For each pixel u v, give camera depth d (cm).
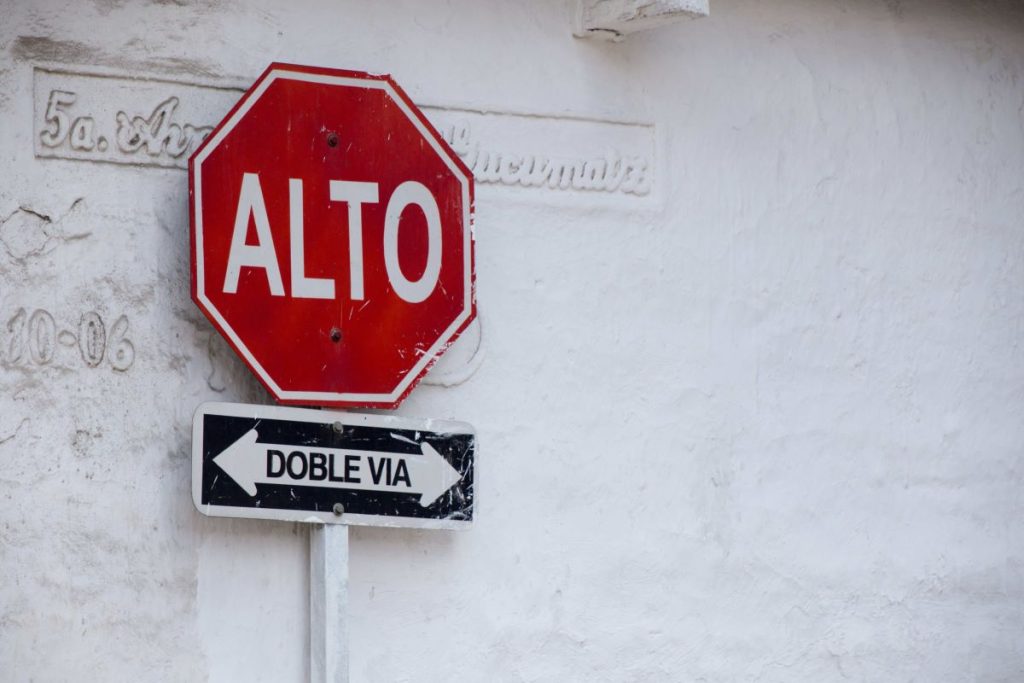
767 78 672
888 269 688
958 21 718
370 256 571
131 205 555
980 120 718
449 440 579
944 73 712
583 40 637
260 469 546
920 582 679
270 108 561
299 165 563
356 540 577
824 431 666
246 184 554
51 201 544
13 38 543
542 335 617
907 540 678
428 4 611
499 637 597
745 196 661
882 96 696
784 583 651
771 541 650
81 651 533
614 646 616
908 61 704
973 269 707
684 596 631
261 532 562
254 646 557
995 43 726
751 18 673
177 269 559
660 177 645
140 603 542
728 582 640
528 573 604
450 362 598
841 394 671
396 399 571
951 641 684
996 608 695
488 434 603
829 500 663
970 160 712
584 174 632
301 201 562
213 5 573
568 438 617
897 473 679
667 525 630
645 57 648
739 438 648
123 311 550
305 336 559
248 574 559
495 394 606
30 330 537
